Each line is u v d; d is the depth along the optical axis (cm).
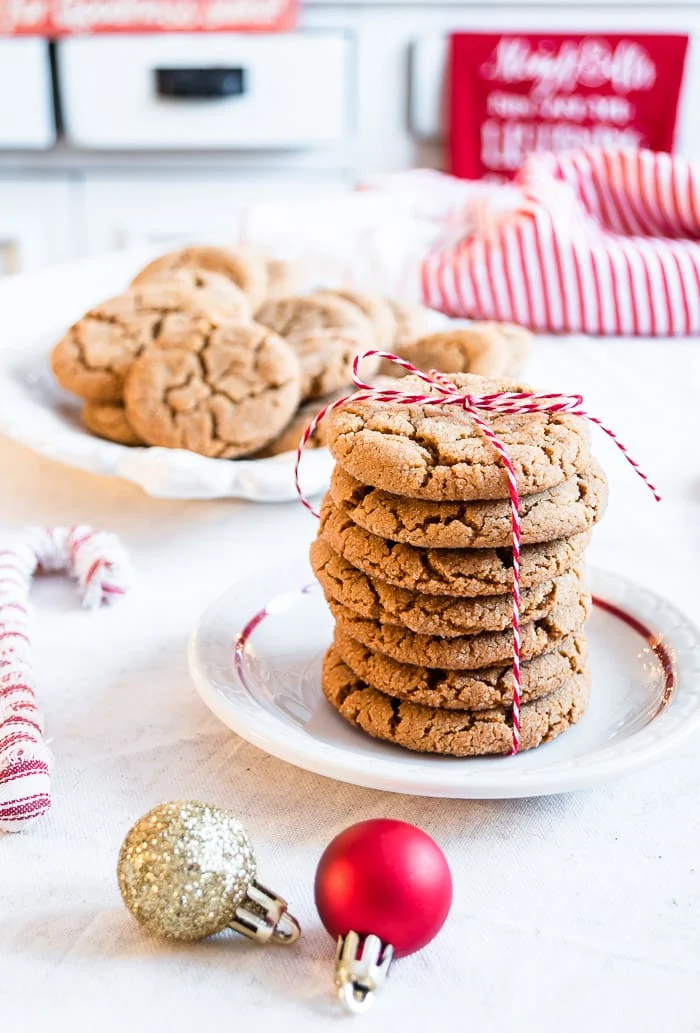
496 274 82
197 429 61
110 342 64
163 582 56
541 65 133
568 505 45
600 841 43
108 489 63
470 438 45
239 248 75
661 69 132
